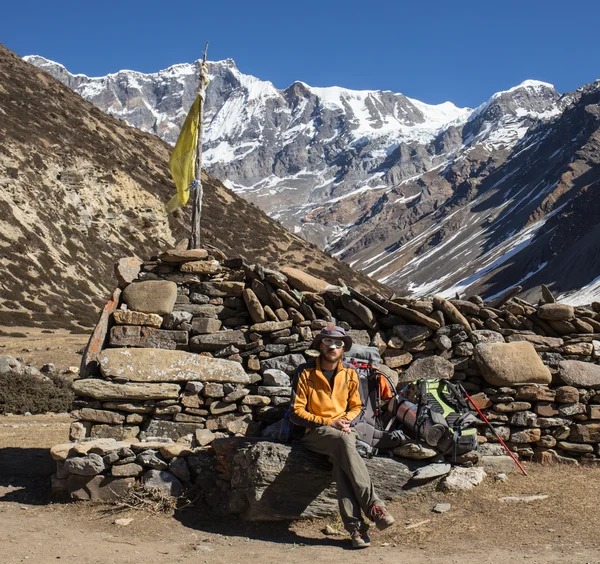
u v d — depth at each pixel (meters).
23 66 66.69
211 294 6.69
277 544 4.52
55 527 4.88
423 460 5.37
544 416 6.16
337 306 6.60
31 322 31.45
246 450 5.09
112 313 6.66
